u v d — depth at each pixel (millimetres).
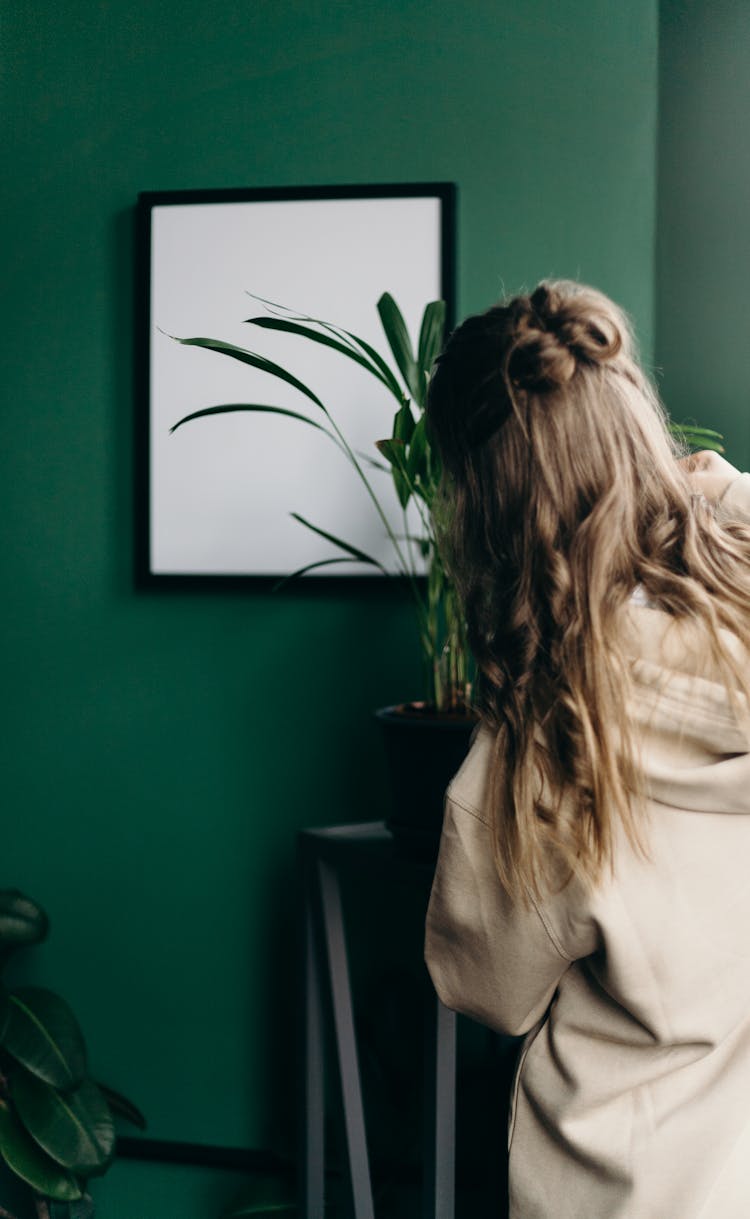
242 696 1719
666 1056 809
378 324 1646
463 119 1630
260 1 1673
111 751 1759
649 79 1581
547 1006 929
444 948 908
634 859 782
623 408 800
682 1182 778
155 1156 1737
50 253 1750
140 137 1715
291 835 1711
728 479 990
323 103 1664
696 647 756
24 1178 1453
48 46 1733
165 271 1695
